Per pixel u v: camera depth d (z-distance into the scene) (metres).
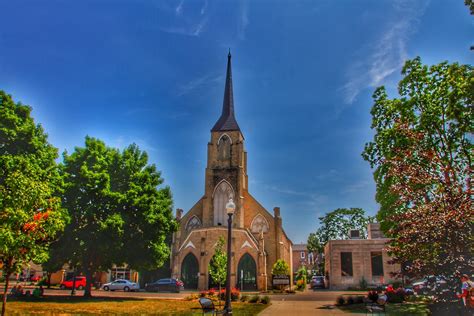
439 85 27.38
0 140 26.52
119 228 31.48
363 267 49.19
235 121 67.88
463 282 13.80
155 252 35.44
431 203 14.98
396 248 15.77
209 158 64.94
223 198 62.88
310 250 94.06
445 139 26.30
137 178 36.56
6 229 15.32
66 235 32.06
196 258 52.34
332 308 24.22
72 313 21.50
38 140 28.97
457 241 13.68
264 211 63.84
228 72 73.75
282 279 48.03
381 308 17.70
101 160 34.75
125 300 31.70
